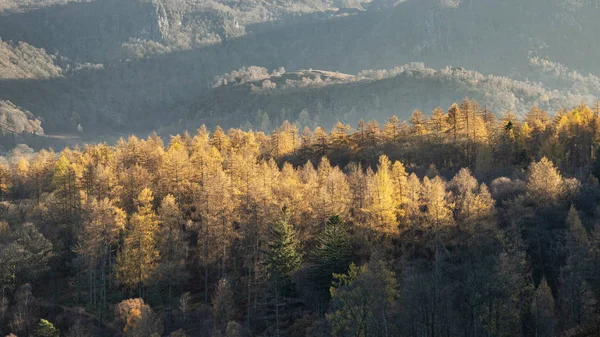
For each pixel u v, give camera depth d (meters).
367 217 77.88
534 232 72.25
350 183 89.44
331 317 54.84
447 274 63.94
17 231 86.56
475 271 56.00
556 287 65.38
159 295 79.00
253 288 73.69
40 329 69.00
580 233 66.44
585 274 57.06
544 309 57.12
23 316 74.38
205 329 67.75
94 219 80.94
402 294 55.66
